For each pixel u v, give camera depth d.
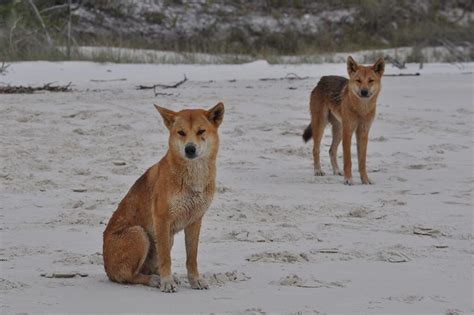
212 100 31.75
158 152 22.28
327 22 61.22
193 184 10.90
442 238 14.24
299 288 11.15
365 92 19.42
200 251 13.30
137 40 55.72
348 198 17.67
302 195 17.92
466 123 27.69
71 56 45.16
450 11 63.03
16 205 16.44
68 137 23.64
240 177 19.91
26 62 42.62
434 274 11.90
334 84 20.83
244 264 12.47
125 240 11.13
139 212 11.29
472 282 11.49
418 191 18.36
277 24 60.50
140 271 11.61
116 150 22.28
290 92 34.88
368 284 11.35
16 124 25.11
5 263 12.32
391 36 60.47
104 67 42.69
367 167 21.48
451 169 20.97
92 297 10.58
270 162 21.98
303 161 22.48
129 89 35.56
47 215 15.66
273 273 11.92
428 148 23.69
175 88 36.19
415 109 30.58
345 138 19.73
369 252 13.19
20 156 21.05
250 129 25.88
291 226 14.96
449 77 41.38
